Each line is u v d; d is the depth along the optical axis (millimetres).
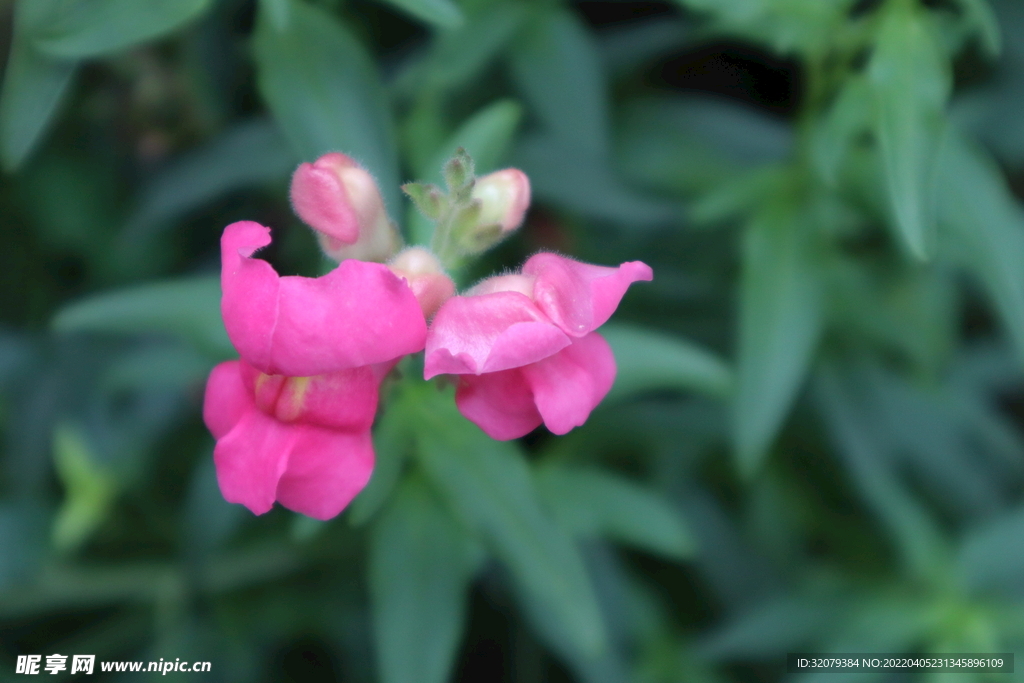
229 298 286
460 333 291
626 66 406
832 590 381
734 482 415
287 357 283
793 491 409
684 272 412
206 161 373
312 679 428
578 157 378
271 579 401
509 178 316
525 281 297
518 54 374
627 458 415
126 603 409
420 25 419
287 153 369
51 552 377
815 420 403
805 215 361
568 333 291
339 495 293
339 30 338
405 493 341
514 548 324
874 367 393
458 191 310
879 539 401
